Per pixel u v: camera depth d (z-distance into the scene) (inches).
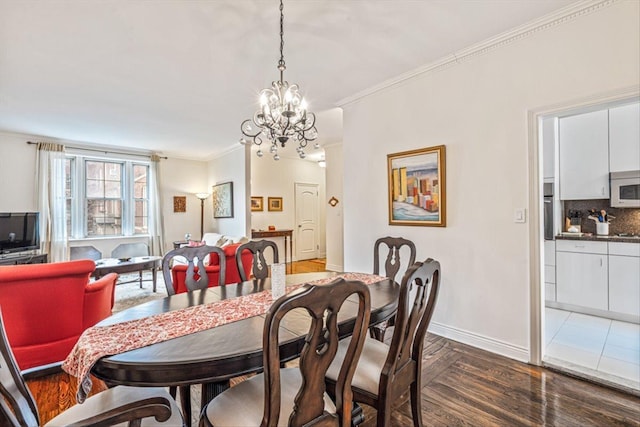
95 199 240.8
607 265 128.9
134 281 214.4
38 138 212.2
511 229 97.7
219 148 251.8
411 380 60.6
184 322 59.4
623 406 73.5
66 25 88.7
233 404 49.1
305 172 309.0
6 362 41.8
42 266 90.3
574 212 152.3
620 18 78.6
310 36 95.7
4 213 177.9
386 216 133.9
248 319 61.0
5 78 122.9
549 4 82.9
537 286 93.0
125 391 53.9
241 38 96.3
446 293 113.7
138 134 208.1
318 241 319.0
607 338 110.4
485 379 86.2
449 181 112.3
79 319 97.8
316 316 38.4
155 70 117.0
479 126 104.4
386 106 132.9
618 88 78.8
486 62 102.7
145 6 80.7
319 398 42.2
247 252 157.8
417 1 80.6
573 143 143.1
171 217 277.0
